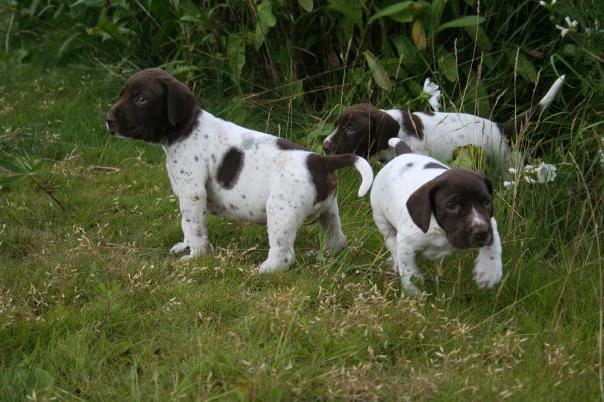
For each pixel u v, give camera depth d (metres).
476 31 2.22
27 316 1.62
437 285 1.72
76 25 2.78
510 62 2.28
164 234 1.99
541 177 1.95
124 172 2.26
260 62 2.54
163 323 1.64
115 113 1.86
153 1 2.54
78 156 2.27
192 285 1.74
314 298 1.72
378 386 1.47
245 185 1.83
